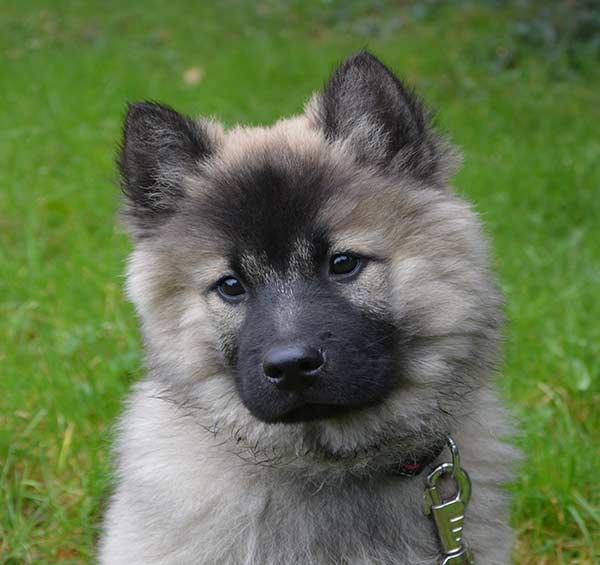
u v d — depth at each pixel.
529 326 1.03
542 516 0.87
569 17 2.04
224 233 0.74
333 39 2.29
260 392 0.72
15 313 1.07
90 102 1.70
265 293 0.73
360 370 0.72
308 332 0.71
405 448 0.75
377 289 0.73
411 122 0.76
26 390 0.96
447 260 0.74
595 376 0.97
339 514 0.74
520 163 1.45
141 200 0.78
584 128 1.65
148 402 0.78
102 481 0.88
